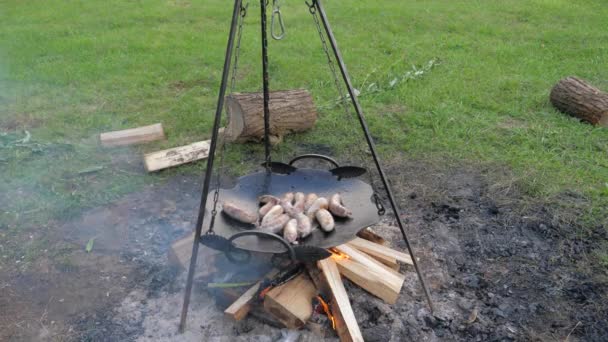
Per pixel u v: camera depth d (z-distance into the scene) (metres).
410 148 2.30
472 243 1.64
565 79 2.68
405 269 1.50
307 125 2.43
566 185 1.96
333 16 4.63
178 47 3.77
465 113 2.68
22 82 3.02
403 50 3.71
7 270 1.49
